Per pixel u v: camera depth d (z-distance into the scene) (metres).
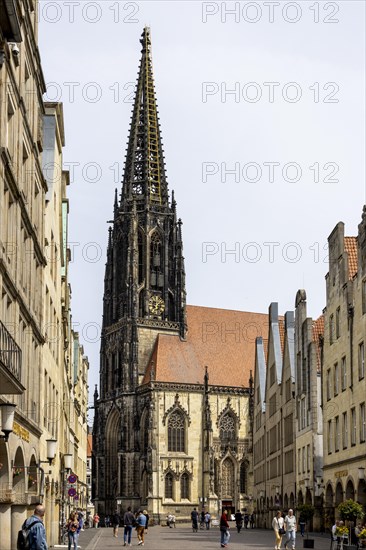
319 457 105.56
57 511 80.69
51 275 73.69
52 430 75.62
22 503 50.84
